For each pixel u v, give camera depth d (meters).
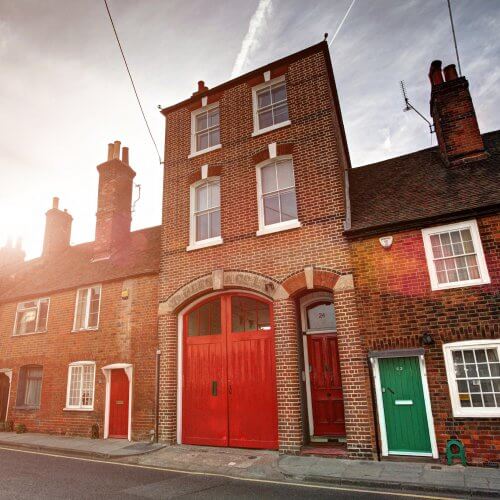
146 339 12.68
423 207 9.80
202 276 11.89
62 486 7.10
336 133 12.21
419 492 6.63
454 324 8.53
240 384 10.87
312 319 11.37
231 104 13.38
